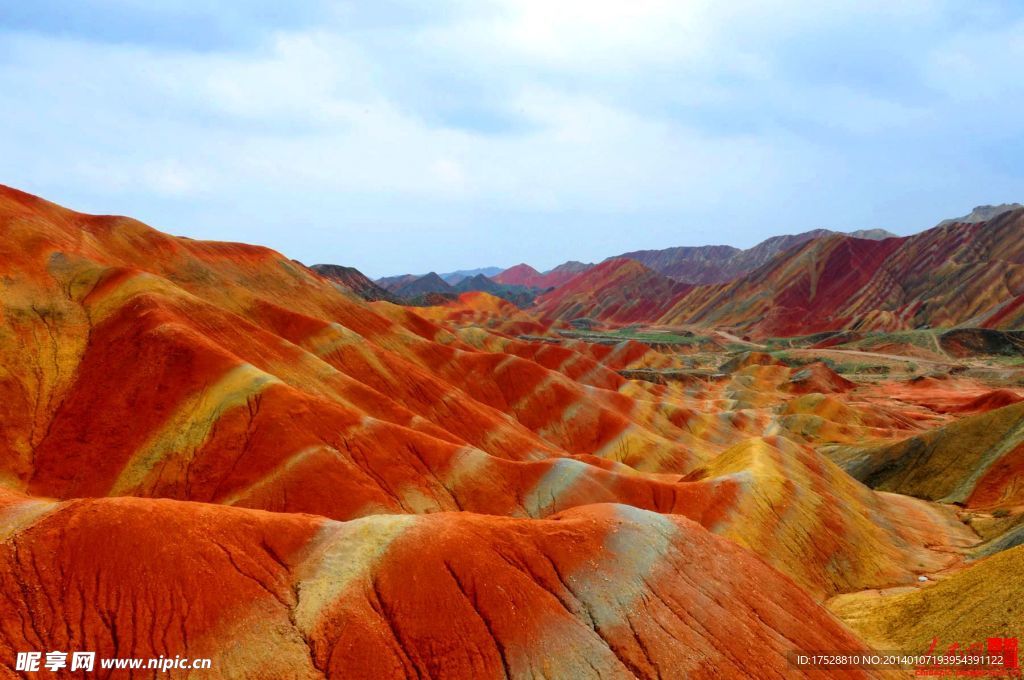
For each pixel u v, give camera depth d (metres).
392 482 45.28
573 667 23.53
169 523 24.47
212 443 45.06
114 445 45.81
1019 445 67.00
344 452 46.12
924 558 53.09
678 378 158.25
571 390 93.75
